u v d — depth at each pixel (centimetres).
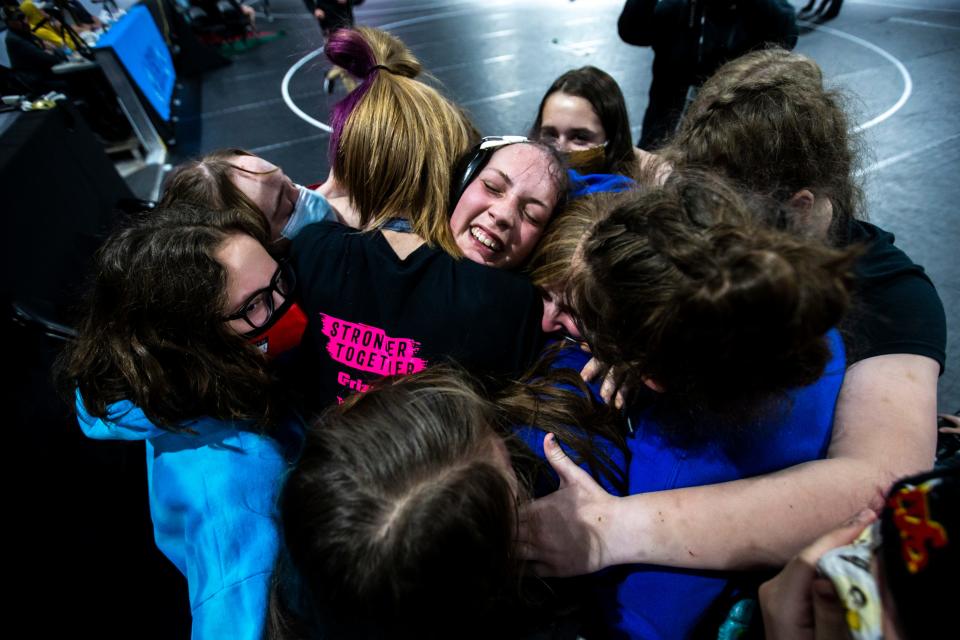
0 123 294
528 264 115
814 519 77
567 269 94
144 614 171
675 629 82
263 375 95
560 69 774
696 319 56
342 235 106
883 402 88
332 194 160
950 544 40
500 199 107
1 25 558
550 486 87
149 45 686
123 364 87
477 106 676
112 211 346
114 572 177
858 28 851
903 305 97
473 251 111
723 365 59
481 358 97
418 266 99
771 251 54
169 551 105
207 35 947
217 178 121
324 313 102
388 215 108
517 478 80
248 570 85
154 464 100
